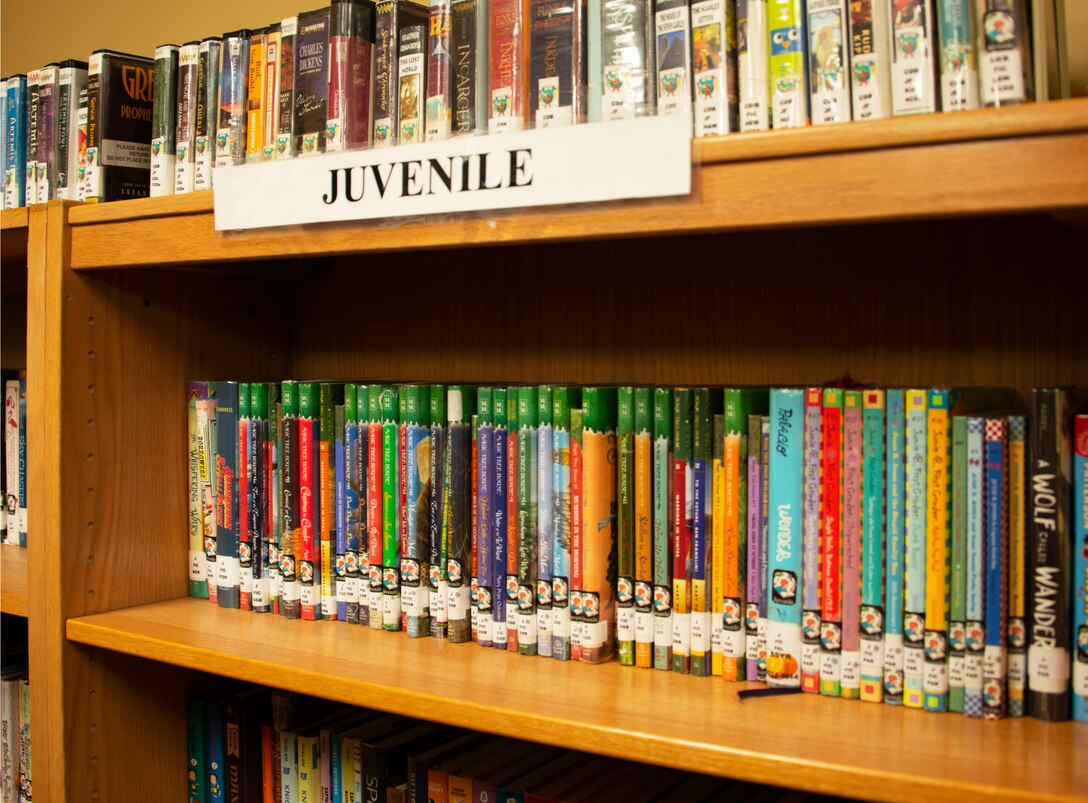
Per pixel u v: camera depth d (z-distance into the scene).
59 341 1.04
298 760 1.11
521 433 0.91
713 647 0.84
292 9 1.37
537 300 1.16
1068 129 0.59
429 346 1.25
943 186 0.62
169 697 1.18
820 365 0.99
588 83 0.83
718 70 0.77
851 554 0.77
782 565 0.80
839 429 0.77
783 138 0.67
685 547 0.85
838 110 0.73
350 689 0.84
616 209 0.73
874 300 0.96
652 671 0.86
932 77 0.70
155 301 1.15
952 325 0.93
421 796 0.99
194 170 1.10
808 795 0.91
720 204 0.69
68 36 1.70
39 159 1.22
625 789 0.92
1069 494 0.72
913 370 0.95
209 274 1.22
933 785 0.61
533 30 0.85
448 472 0.96
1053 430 0.71
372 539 1.00
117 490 1.10
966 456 0.73
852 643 0.78
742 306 1.03
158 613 1.08
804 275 1.00
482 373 1.21
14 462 1.50
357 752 1.05
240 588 1.10
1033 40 0.70
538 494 0.91
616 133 0.72
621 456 0.87
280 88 1.02
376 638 0.97
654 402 0.85
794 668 0.80
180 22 1.52
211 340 1.23
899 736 0.69
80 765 1.07
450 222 0.81
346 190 0.86
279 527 1.07
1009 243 0.90
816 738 0.69
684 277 1.07
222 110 1.07
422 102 0.93
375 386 1.00
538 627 0.91
